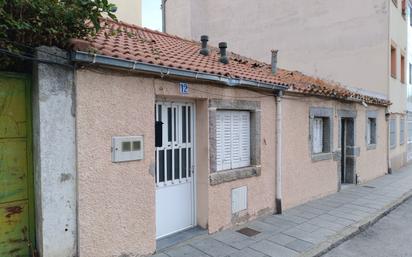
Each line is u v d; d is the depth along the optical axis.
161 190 5.12
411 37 17.77
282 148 7.10
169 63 4.57
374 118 12.43
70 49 3.62
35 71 3.55
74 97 3.78
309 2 15.08
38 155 3.59
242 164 6.31
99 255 4.04
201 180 5.52
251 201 6.34
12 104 3.58
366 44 13.52
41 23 3.33
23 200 3.67
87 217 3.91
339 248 5.38
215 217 5.60
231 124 6.08
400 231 6.33
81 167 3.84
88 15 3.47
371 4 13.36
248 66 7.97
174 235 5.25
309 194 8.10
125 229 4.30
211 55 7.71
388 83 13.09
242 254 4.78
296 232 5.79
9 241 3.58
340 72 14.20
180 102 5.31
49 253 3.64
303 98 7.79
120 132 4.20
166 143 5.17
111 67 3.98
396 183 11.14
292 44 15.66
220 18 18.80
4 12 3.02
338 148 9.47
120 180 4.22
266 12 16.69
